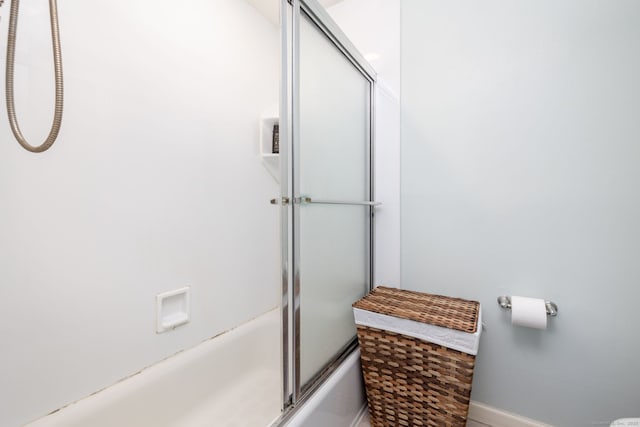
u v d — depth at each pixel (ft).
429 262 5.29
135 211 4.44
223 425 4.47
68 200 3.72
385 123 5.59
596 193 4.05
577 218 4.17
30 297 3.41
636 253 3.86
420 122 5.29
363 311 4.37
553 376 4.36
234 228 6.15
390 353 4.21
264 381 5.58
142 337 4.51
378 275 5.74
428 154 5.23
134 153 4.41
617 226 3.95
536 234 4.43
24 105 3.36
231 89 6.05
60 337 3.65
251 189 6.59
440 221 5.16
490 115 4.71
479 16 4.76
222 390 5.25
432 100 5.17
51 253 3.57
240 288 6.29
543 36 4.32
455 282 5.06
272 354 6.33
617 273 3.96
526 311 4.09
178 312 5.09
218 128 5.78
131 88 4.35
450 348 3.75
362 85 5.25
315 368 3.86
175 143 4.99
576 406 4.23
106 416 3.82
